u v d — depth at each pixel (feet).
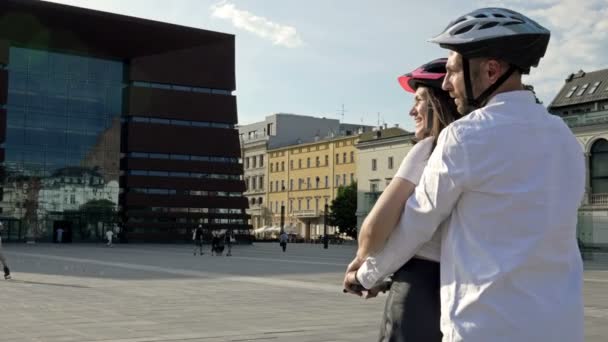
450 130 6.18
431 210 6.23
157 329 29.14
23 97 209.36
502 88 6.33
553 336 5.66
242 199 229.66
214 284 54.39
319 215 295.07
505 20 6.19
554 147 6.07
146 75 222.89
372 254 6.85
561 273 5.91
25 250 141.18
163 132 223.10
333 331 28.96
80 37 213.25
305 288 51.16
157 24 222.69
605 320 33.24
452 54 6.64
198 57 231.50
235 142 232.94
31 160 208.74
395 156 230.27
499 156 5.91
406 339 6.84
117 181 220.23
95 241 215.31
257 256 120.37
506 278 5.74
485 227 5.94
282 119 345.72
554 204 5.93
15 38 206.08
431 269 6.88
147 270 72.64
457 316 5.91
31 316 33.17
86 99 218.38
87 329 28.96
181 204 220.84
